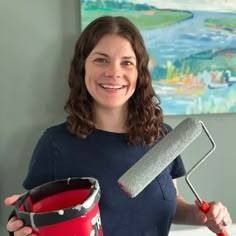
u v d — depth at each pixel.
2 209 0.88
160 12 0.88
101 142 0.75
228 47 0.93
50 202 0.62
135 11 0.86
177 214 0.86
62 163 0.72
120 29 0.71
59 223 0.50
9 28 0.83
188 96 0.92
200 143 0.98
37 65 0.85
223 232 0.69
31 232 0.51
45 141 0.75
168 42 0.89
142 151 0.76
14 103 0.86
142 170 0.56
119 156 0.74
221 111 0.95
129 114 0.78
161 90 0.90
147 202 0.73
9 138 0.87
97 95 0.72
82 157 0.73
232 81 0.95
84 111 0.75
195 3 0.90
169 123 0.94
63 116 0.89
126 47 0.71
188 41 0.90
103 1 0.84
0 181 0.87
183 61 0.91
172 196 0.77
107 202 0.71
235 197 1.02
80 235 0.52
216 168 1.00
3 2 0.82
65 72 0.87
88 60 0.72
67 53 0.86
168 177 0.79
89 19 0.83
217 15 0.92
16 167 0.88
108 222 0.71
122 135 0.76
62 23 0.85
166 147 0.58
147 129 0.77
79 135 0.73
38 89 0.86
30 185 0.75
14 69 0.84
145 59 0.76
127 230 0.72
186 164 0.97
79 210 0.51
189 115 0.95
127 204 0.72
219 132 0.98
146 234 0.73
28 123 0.87
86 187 0.62
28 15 0.83
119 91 0.71
